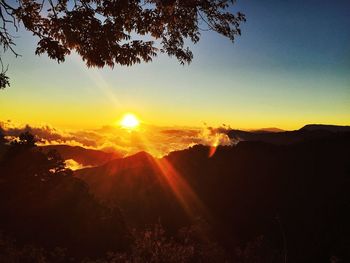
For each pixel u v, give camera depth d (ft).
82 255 110.22
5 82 27.09
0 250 42.34
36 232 116.98
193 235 40.16
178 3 26.91
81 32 25.98
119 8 25.21
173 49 30.14
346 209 143.23
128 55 27.35
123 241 129.18
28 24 25.40
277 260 36.06
